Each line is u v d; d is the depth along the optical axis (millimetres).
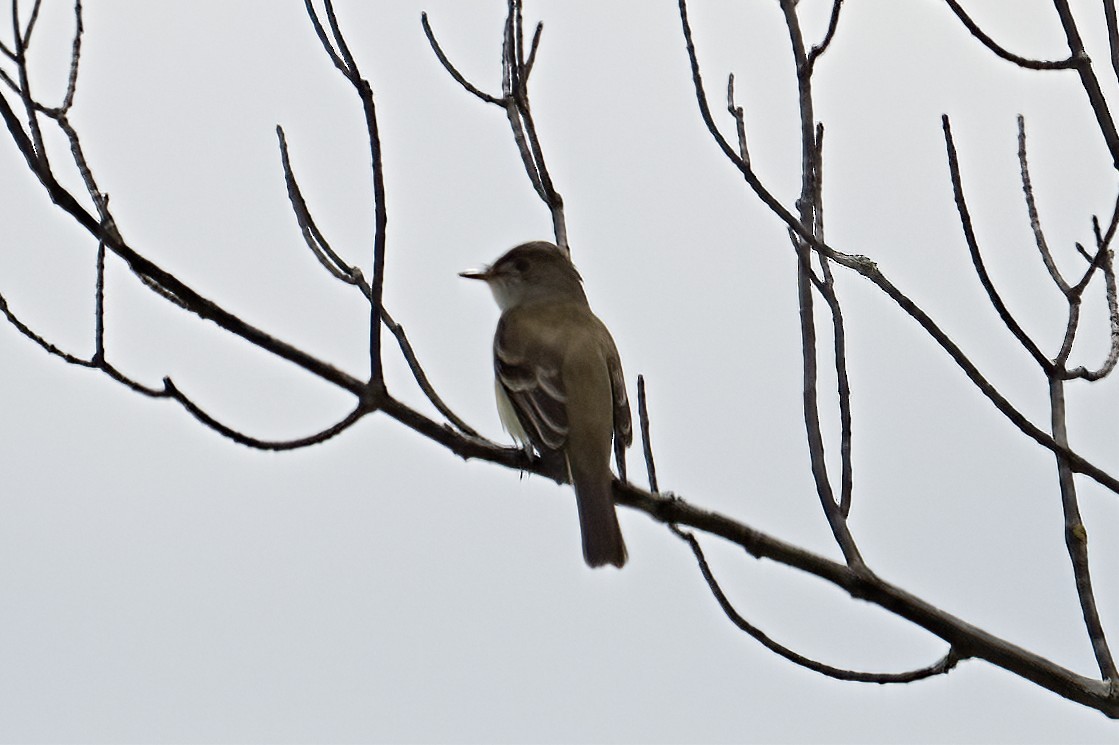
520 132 11891
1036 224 10664
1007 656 9961
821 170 10109
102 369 9078
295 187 9742
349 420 9609
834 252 9164
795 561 10109
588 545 12094
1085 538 10211
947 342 9273
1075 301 10492
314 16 8742
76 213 8797
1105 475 9445
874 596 9977
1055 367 10406
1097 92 9578
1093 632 10070
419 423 9891
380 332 9500
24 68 8547
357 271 9805
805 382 10172
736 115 10867
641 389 10727
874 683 10164
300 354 9398
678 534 10398
